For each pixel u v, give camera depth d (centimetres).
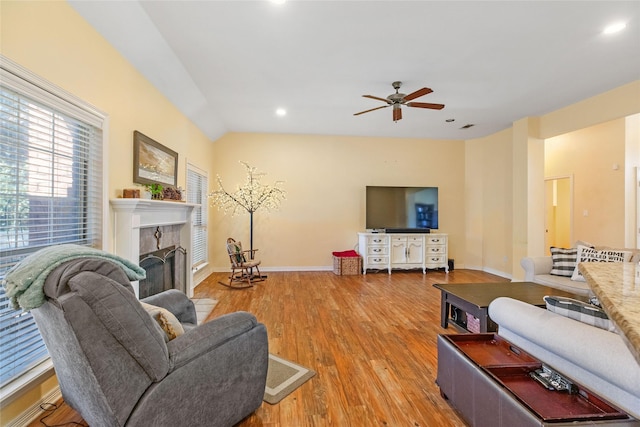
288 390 198
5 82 155
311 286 477
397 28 256
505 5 227
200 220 505
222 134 570
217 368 144
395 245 581
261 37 271
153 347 120
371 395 194
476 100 415
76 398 141
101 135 233
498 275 568
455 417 173
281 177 595
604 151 494
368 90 385
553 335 138
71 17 202
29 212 176
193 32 263
